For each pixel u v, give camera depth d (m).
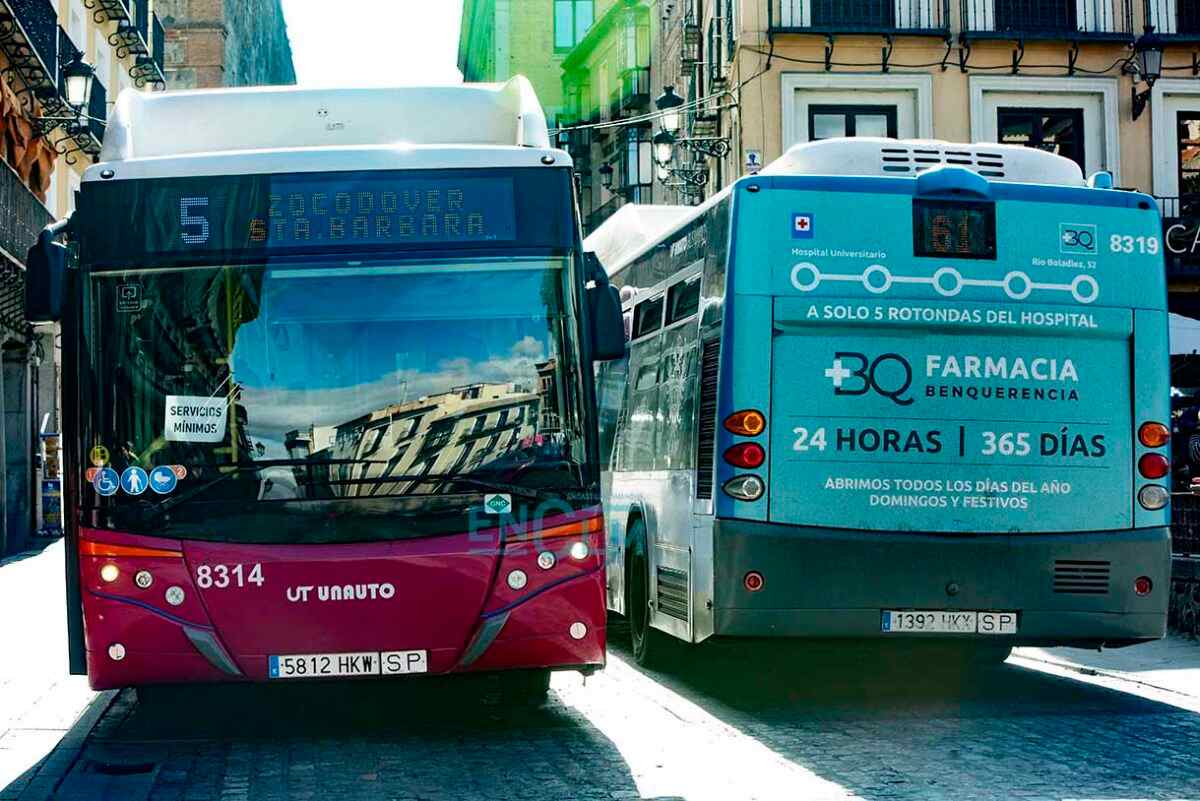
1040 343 9.61
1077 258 9.69
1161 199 29.55
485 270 8.52
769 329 9.44
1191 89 29.56
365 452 8.27
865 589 9.34
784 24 29.11
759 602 9.29
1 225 24.58
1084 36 29.31
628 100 50.81
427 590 8.18
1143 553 9.59
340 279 8.46
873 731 8.77
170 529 8.18
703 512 9.72
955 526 9.45
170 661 8.14
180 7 63.34
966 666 12.02
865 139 10.01
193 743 8.61
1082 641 9.71
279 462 8.24
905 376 9.48
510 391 8.42
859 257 9.52
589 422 8.46
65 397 8.41
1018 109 29.50
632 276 12.76
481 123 9.91
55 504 32.16
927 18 29.33
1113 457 9.63
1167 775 7.39
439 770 7.69
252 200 8.49
